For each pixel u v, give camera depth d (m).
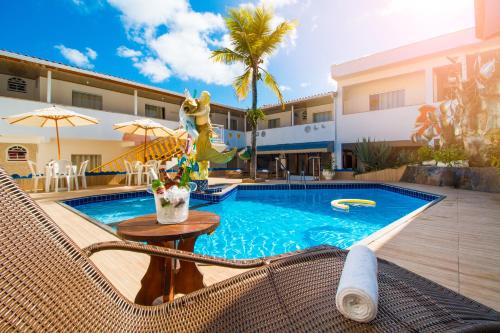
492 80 10.00
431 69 14.94
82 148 15.36
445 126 13.19
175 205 2.28
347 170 16.91
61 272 1.23
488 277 2.68
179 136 11.08
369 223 6.83
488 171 9.62
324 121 19.75
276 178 18.41
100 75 14.18
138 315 1.39
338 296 1.25
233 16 13.64
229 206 9.14
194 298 1.54
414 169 13.23
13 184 1.26
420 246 3.64
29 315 1.03
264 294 1.54
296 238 5.61
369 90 18.53
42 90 14.30
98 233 4.55
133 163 13.59
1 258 1.06
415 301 1.32
